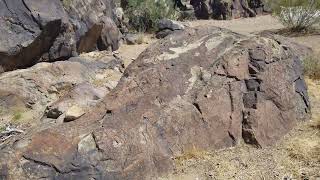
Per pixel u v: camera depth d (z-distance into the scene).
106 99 5.73
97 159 4.90
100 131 5.12
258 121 5.95
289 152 5.75
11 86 8.39
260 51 6.62
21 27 9.60
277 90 6.41
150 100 5.66
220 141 5.75
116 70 10.62
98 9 12.66
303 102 6.85
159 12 17.19
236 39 6.90
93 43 12.36
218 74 6.19
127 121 5.36
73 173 4.76
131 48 13.52
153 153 5.26
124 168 4.97
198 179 5.17
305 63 8.84
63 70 9.32
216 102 5.91
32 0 10.02
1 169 4.68
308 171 5.34
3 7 9.57
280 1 15.55
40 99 8.49
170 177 5.19
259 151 5.73
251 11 20.52
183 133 5.58
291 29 14.45
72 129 5.19
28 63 9.85
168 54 6.31
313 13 14.18
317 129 6.36
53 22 9.95
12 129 7.09
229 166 5.38
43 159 4.78
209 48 6.54
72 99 7.50
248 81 6.30
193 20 20.52
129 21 16.80
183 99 5.83
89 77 9.62
